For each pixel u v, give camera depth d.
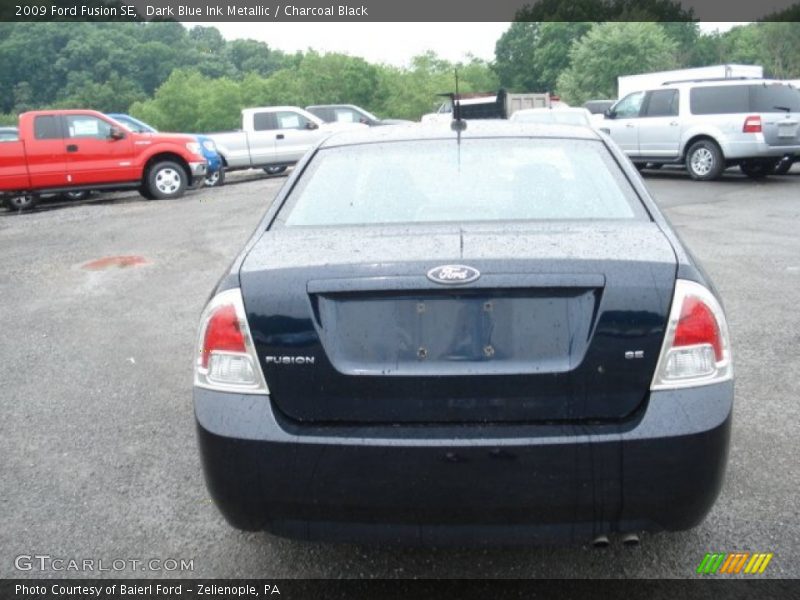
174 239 11.39
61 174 16.08
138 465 4.18
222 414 2.70
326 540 2.71
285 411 2.70
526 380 2.61
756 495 3.65
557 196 3.32
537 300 2.64
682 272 2.71
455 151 3.64
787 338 5.89
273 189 18.36
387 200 3.36
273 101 95.81
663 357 2.62
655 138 17.48
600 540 2.64
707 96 16.78
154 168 16.77
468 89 86.44
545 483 2.56
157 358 5.98
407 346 2.65
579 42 87.19
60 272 9.35
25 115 16.03
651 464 2.56
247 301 2.73
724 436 2.64
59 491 3.92
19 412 4.97
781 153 16.36
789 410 4.58
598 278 2.62
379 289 2.64
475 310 2.64
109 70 122.06
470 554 3.29
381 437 2.59
